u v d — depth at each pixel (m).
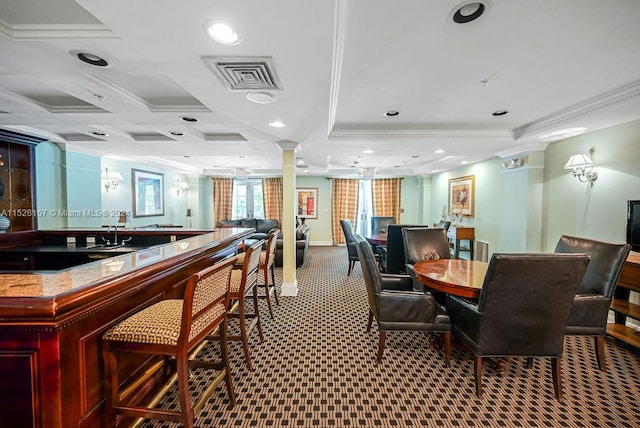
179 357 1.36
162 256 1.79
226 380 1.88
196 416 1.80
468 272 2.65
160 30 1.47
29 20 1.50
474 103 3.02
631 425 1.74
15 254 3.18
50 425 1.14
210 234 3.14
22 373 1.13
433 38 1.81
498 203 5.50
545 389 2.08
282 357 2.50
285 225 4.24
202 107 2.89
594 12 1.56
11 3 1.39
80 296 1.13
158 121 3.23
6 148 3.69
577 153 3.91
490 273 1.87
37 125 3.50
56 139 4.23
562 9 1.54
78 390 1.25
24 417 1.13
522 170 4.65
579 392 2.04
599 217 3.62
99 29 1.52
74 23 1.51
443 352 2.59
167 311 1.56
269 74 1.97
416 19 1.61
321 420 1.78
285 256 4.22
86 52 1.70
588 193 3.77
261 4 1.27
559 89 2.65
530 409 1.87
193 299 1.38
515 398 1.98
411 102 2.98
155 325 1.41
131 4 1.26
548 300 1.87
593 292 2.38
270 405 1.91
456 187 7.09
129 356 1.65
